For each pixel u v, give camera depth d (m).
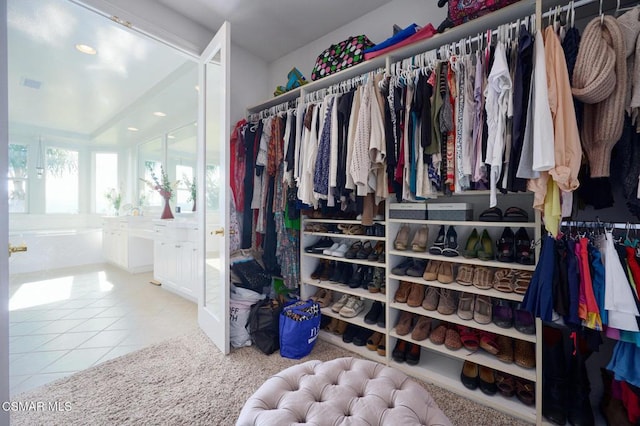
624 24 0.95
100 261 4.90
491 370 1.44
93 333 2.12
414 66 1.48
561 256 1.08
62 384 1.46
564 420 1.14
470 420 1.22
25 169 4.53
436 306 1.53
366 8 2.00
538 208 1.08
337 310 1.90
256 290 2.13
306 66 2.46
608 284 0.97
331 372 0.99
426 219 1.50
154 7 1.88
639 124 0.97
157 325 2.27
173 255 3.06
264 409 0.83
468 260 1.37
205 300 2.14
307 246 2.13
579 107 1.05
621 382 1.12
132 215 4.50
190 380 1.50
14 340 2.01
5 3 0.97
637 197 0.99
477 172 1.18
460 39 1.42
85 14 1.96
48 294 3.08
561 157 0.97
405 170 1.39
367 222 1.60
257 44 2.45
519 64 1.07
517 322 1.29
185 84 2.88
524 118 1.08
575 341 1.26
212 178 2.21
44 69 2.72
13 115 4.04
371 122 1.46
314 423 0.76
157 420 1.21
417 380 1.52
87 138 5.13
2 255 0.97
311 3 1.94
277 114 2.14
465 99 1.23
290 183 1.91
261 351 1.81
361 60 1.76
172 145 4.14
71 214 5.02
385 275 1.72
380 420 0.78
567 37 1.06
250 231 2.25
